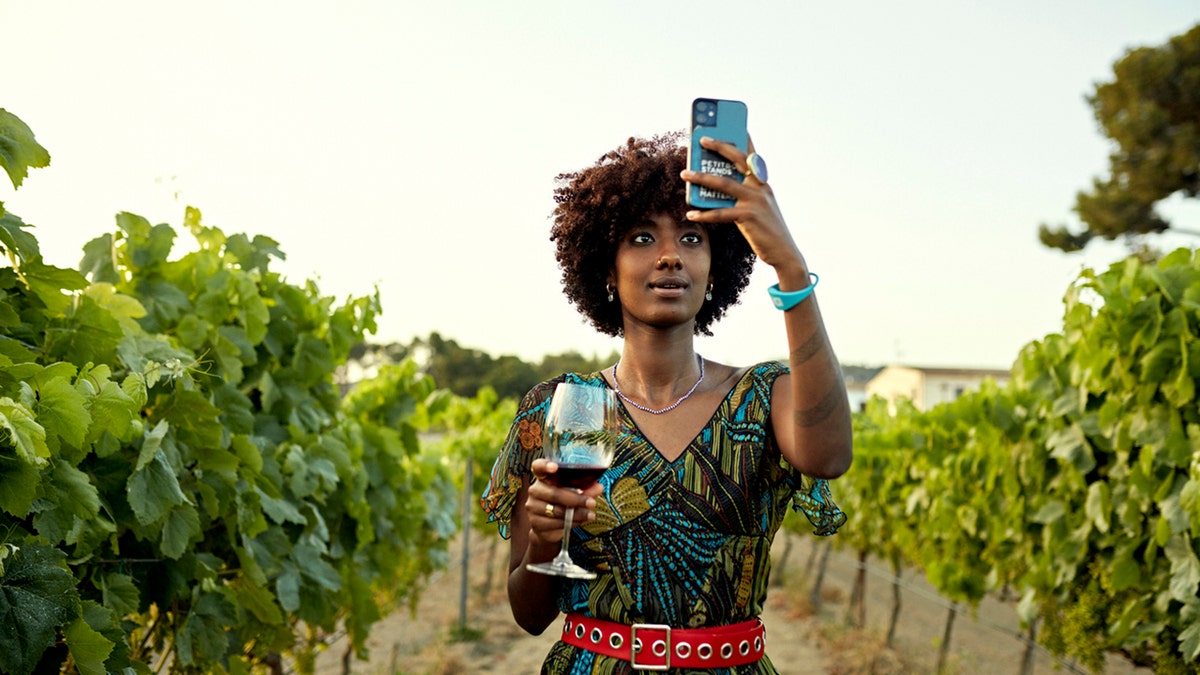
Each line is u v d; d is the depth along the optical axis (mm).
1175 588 4117
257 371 4211
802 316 1725
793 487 1993
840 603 11625
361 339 4762
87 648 2111
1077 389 4992
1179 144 24203
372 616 4875
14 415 1957
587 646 1968
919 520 8172
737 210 1702
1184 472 4230
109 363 2822
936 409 7641
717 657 1896
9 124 2287
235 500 3279
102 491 2711
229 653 3576
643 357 2035
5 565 2018
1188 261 4379
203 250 4141
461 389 54438
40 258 2498
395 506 5578
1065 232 27344
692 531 1918
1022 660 6492
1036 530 5719
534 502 1820
